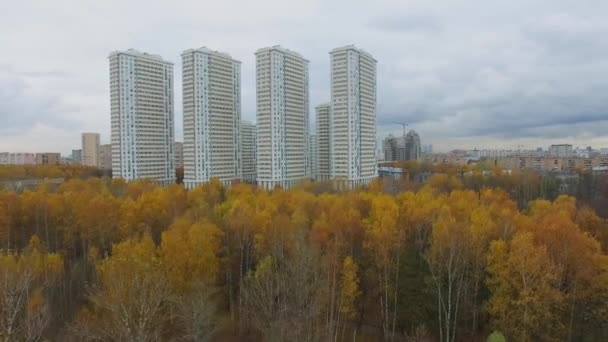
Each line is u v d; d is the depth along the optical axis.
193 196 108.06
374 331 60.41
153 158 197.88
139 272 46.91
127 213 79.50
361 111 181.88
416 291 55.81
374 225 63.47
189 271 57.81
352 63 176.38
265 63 177.38
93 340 46.69
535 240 56.06
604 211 105.25
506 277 50.19
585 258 51.50
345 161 178.88
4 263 53.12
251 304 57.41
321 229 65.19
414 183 145.75
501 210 76.56
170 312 53.06
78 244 85.12
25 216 83.25
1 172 165.25
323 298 55.12
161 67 199.88
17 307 43.59
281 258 58.62
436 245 56.06
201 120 182.62
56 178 176.62
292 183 184.00
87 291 60.50
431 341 54.34
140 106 191.38
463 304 54.22
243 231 69.56
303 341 49.00
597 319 48.16
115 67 185.62
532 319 47.72
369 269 60.16
